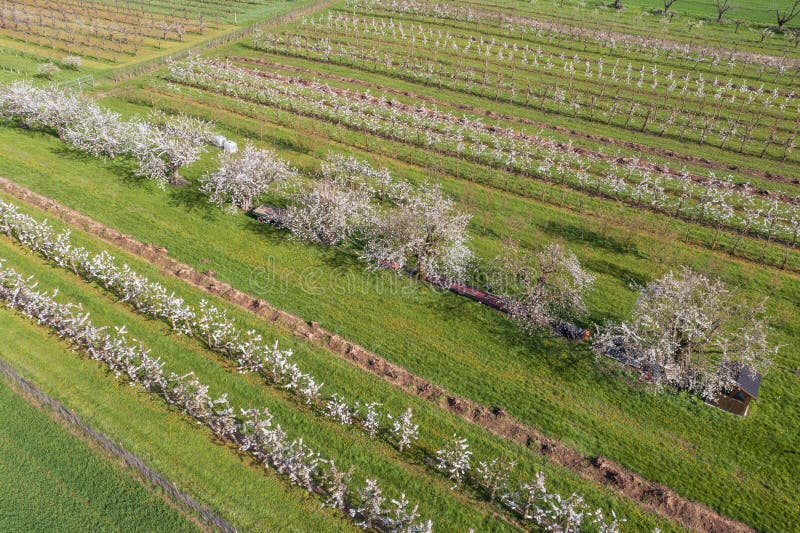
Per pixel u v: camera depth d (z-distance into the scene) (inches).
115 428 1432.1
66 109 2444.6
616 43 3922.2
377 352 1654.8
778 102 3189.0
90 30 3838.6
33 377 1546.5
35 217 2075.5
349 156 2527.1
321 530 1257.4
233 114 2842.0
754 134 2886.3
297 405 1505.9
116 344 1547.7
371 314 1774.1
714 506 1320.1
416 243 1817.2
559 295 1795.0
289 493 1321.4
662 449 1434.5
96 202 2172.7
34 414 1475.1
